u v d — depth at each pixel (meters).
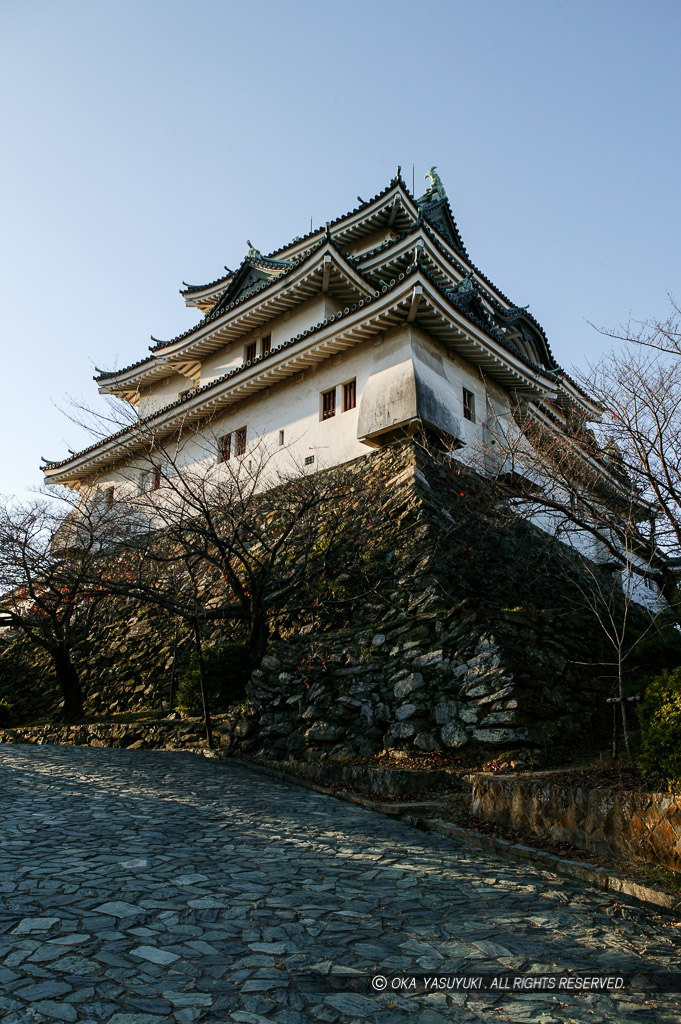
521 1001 4.31
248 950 4.76
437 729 10.80
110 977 4.23
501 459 18.17
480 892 6.23
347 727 11.78
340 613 14.47
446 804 8.90
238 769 11.92
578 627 13.75
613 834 7.05
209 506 16.52
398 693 11.59
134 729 15.20
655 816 6.73
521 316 25.80
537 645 11.90
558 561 18.05
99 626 21.75
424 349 18.58
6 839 7.15
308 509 16.09
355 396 19.17
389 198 25.61
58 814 8.36
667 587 15.60
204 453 23.28
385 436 17.66
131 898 5.61
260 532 16.28
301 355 20.08
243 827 8.17
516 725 10.07
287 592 14.68
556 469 14.57
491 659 10.91
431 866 6.94
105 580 15.41
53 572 16.94
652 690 7.54
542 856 7.09
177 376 29.86
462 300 21.42
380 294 17.66
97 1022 3.71
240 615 14.77
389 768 10.11
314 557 16.34
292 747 12.18
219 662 14.82
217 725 13.85
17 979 4.12
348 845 7.60
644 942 5.22
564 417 19.30
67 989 4.04
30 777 10.66
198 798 9.58
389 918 5.51
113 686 19.00
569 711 11.48
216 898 5.73
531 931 5.35
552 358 28.38
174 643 17.28
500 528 16.02
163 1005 3.95
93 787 10.04
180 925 5.13
